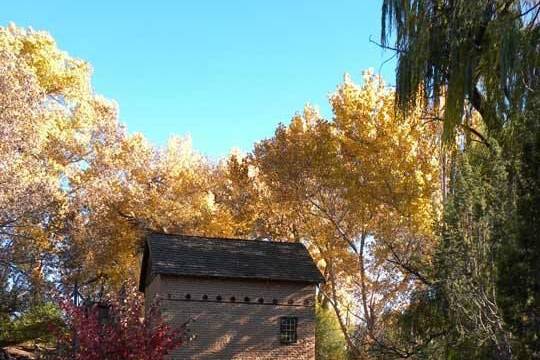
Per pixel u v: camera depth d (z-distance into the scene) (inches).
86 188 1467.8
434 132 1064.2
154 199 1632.6
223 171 1759.4
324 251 1565.0
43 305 1418.6
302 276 1090.7
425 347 741.9
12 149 1133.7
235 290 1063.6
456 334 609.0
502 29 639.1
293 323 1077.1
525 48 625.6
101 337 639.1
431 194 1300.4
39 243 1328.7
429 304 759.1
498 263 478.0
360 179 1371.8
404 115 758.5
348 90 1412.4
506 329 477.1
